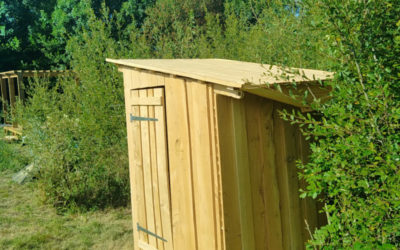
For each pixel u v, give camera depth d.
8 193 8.18
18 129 14.06
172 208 4.28
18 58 23.98
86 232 6.21
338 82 2.68
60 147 7.66
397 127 2.37
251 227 3.64
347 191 2.54
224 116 3.52
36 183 7.77
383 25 2.51
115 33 20.72
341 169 2.49
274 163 3.79
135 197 5.04
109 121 7.99
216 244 3.63
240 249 3.59
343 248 2.63
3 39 26.22
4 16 27.38
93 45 8.58
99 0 24.58
